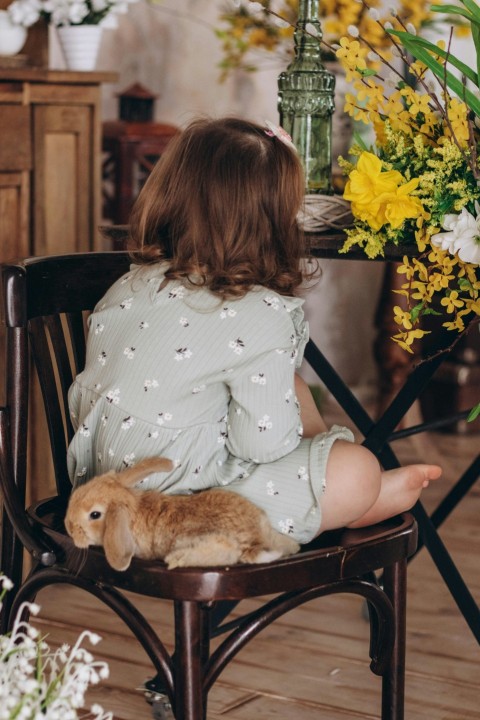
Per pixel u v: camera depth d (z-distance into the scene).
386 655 1.58
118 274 1.78
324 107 2.03
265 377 1.47
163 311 1.54
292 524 1.48
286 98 2.03
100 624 2.33
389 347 3.77
